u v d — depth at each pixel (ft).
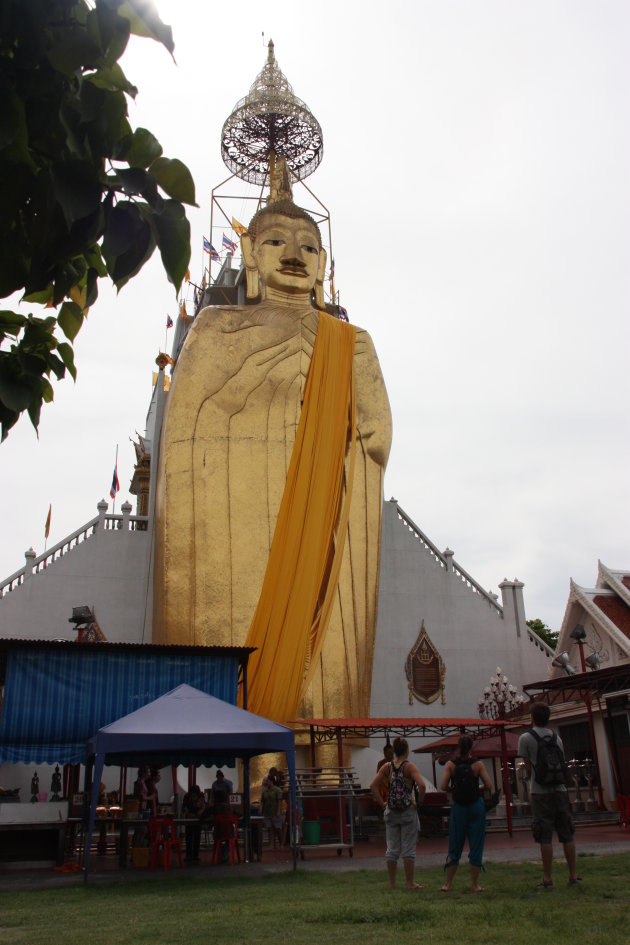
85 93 9.68
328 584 99.25
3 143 9.14
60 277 10.37
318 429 102.78
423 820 74.74
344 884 40.06
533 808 35.01
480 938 24.34
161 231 10.37
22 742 59.62
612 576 110.63
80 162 9.64
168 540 95.35
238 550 96.22
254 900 35.55
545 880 34.30
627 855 46.80
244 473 99.19
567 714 104.73
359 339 109.81
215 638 92.68
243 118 138.10
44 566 108.27
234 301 143.64
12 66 9.69
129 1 9.32
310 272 109.29
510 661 121.90
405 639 119.14
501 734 69.82
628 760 94.12
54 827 55.42
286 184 119.96
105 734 46.50
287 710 92.38
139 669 64.18
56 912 33.55
